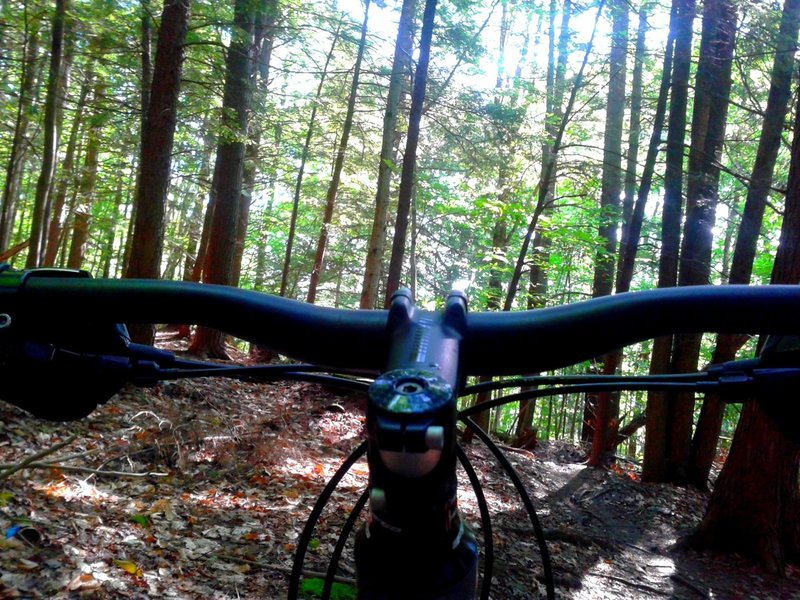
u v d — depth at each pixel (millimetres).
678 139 11852
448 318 966
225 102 13258
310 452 8570
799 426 982
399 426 659
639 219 12219
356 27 16453
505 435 15891
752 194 11344
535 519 1099
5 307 1031
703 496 11586
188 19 10742
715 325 954
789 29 10336
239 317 1022
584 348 984
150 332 9430
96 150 18781
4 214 13531
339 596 4730
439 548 797
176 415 7695
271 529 5742
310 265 23969
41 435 6418
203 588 4492
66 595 3930
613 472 12516
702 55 11547
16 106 16359
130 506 5488
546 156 13141
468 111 15297
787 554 8305
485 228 16500
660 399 12188
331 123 20359
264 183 21000
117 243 33250
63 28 12656
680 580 7258
